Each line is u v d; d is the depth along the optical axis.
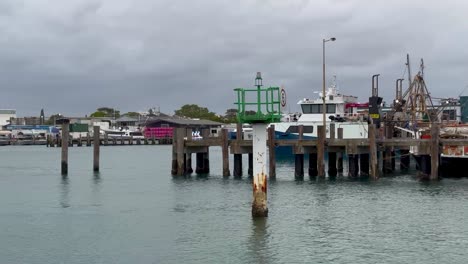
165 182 51.75
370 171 49.72
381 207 36.47
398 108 73.38
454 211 34.84
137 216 34.69
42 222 33.12
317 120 78.12
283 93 29.48
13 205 39.22
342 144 49.94
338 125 71.94
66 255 26.16
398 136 66.94
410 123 65.12
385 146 51.81
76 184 51.97
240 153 54.03
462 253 25.70
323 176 50.03
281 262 24.67
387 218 33.03
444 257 25.12
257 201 31.95
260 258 25.28
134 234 29.89
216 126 197.25
